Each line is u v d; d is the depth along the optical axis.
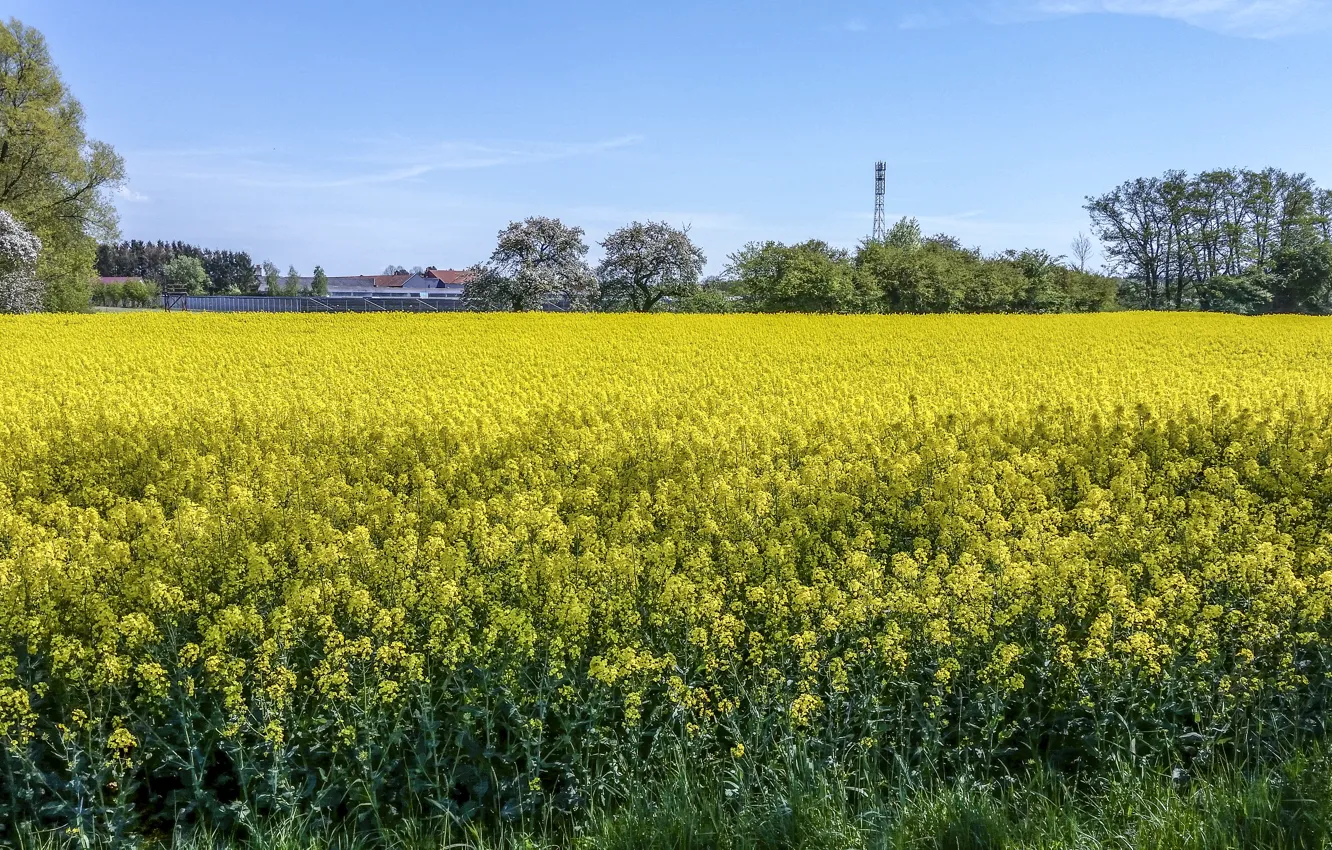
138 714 6.45
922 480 12.44
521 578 7.86
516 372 24.47
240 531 9.56
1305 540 9.65
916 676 6.75
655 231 79.81
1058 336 37.03
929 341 34.69
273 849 5.38
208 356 27.28
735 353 29.80
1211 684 6.60
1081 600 7.50
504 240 77.38
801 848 5.40
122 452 14.12
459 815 5.81
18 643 7.19
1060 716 6.50
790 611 7.24
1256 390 20.73
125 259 189.88
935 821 5.52
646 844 5.46
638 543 9.59
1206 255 100.38
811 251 76.06
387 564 8.18
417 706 6.41
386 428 15.64
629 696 6.14
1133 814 5.62
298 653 7.03
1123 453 13.48
